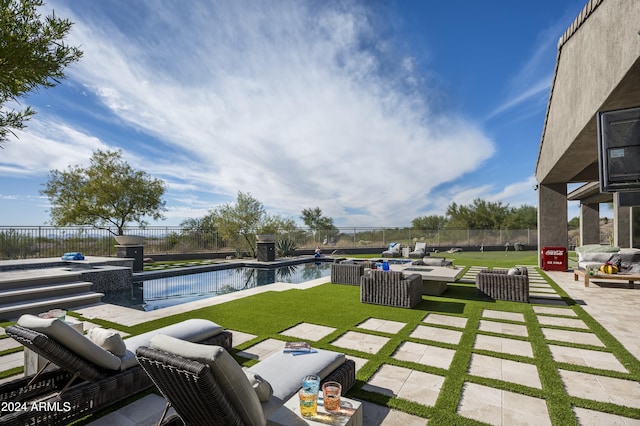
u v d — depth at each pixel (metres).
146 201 19.06
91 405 2.52
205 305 6.61
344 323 5.28
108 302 7.89
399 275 6.48
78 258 10.70
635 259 9.70
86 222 18.12
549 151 10.27
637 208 15.34
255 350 4.10
